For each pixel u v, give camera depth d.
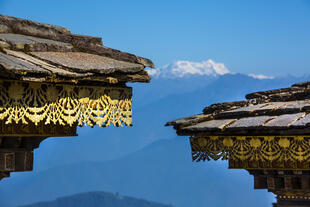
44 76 7.01
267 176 10.34
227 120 9.93
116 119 8.28
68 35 8.63
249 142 9.39
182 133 10.20
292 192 10.17
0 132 8.45
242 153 9.44
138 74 8.43
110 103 8.23
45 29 8.52
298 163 9.30
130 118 8.44
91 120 8.07
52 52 7.96
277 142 9.16
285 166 9.38
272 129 9.03
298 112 9.45
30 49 7.67
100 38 8.84
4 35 8.02
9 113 7.28
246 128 9.15
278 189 10.27
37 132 8.76
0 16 8.30
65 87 7.77
